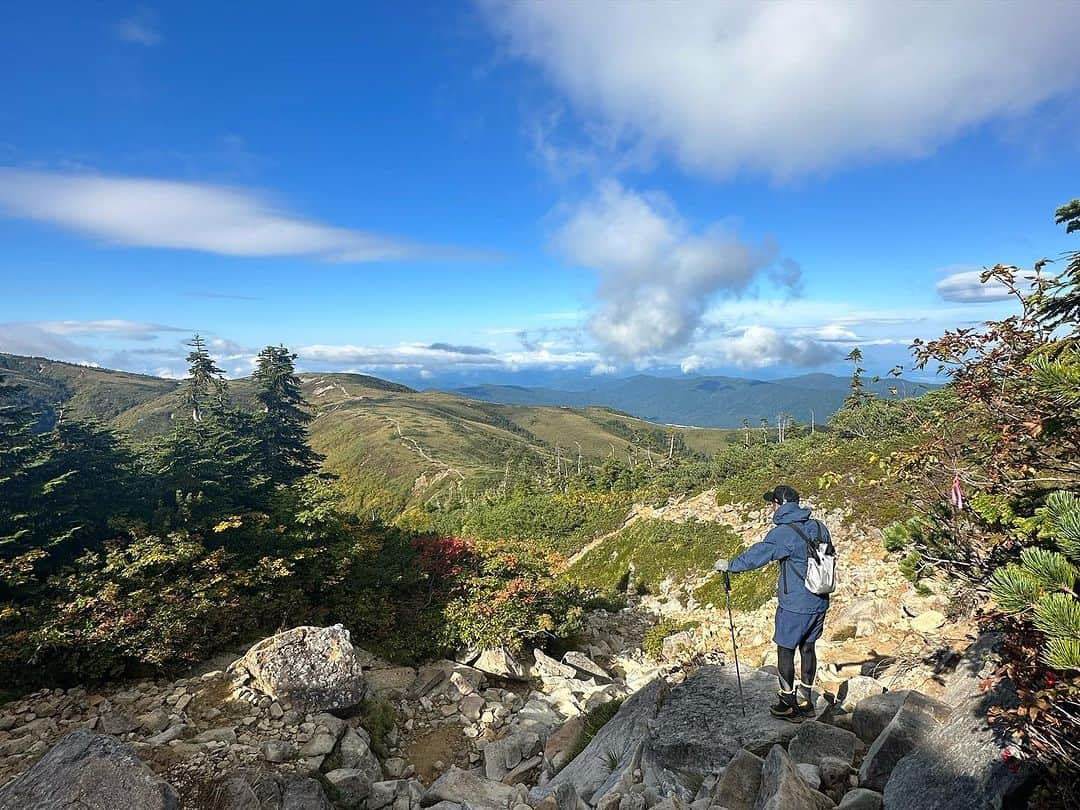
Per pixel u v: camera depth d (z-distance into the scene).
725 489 32.66
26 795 5.34
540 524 45.62
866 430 29.86
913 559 5.35
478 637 16.23
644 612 24.80
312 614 17.41
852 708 6.48
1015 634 3.50
